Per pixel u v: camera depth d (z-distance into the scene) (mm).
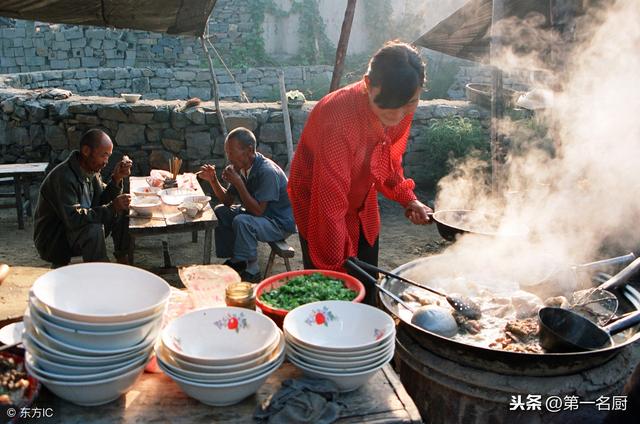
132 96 6801
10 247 5391
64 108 6781
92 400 1360
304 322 1578
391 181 2637
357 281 1925
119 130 6762
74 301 1477
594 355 1669
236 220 4094
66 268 1490
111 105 6730
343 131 2111
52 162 7000
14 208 6617
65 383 1289
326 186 2092
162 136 6777
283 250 4008
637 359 2561
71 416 1358
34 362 1339
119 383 1341
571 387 1731
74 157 3807
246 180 4281
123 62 13383
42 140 6980
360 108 2135
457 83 13508
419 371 1898
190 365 1332
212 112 6699
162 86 11914
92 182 4184
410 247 5590
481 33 6996
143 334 1359
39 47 12836
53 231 3936
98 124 6801
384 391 1501
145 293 1505
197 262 5117
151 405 1409
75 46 12984
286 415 1343
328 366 1415
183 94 12125
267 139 6855
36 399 1405
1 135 7035
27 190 6250
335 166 2096
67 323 1275
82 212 3760
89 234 3797
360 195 2430
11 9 4273
